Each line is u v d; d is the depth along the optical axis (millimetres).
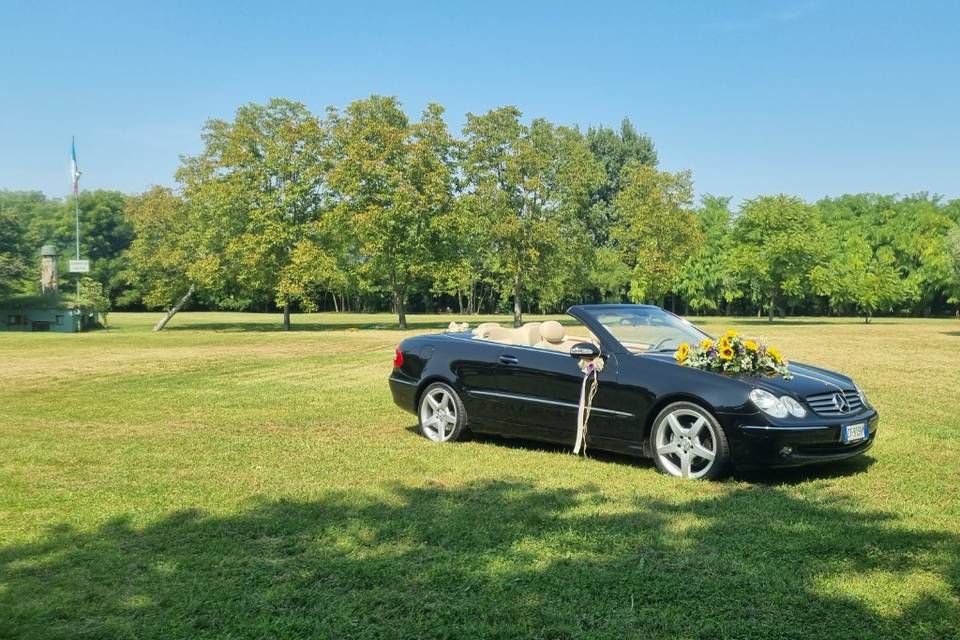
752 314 84000
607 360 7098
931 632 3402
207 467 6789
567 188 49344
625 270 68000
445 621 3551
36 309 53625
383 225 42812
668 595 3826
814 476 6488
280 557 4422
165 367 17344
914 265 74812
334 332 38156
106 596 3854
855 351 21531
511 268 48344
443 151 45406
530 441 8203
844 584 3961
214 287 47250
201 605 3732
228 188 45219
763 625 3475
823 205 86750
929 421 9258
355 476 6445
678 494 5855
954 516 5230
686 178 53219
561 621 3535
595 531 4879
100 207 86500
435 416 8305
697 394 6410
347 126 45438
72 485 6113
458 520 5113
